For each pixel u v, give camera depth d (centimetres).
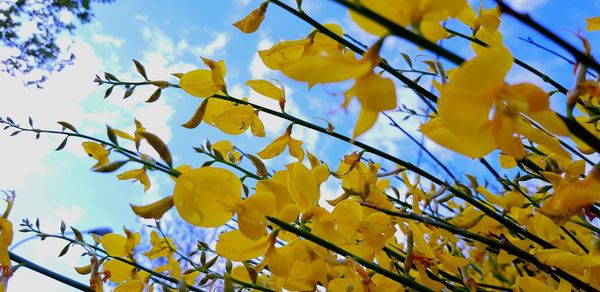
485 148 10
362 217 19
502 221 19
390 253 20
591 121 15
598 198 11
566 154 10
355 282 17
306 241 17
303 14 17
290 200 16
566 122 10
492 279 35
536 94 9
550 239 19
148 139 13
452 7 10
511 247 18
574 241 19
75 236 24
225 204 13
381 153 21
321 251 17
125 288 23
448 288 20
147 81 22
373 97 10
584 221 18
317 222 16
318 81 10
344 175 22
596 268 16
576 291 19
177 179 13
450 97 9
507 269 35
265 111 22
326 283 17
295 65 10
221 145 24
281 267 14
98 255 25
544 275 21
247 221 13
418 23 10
